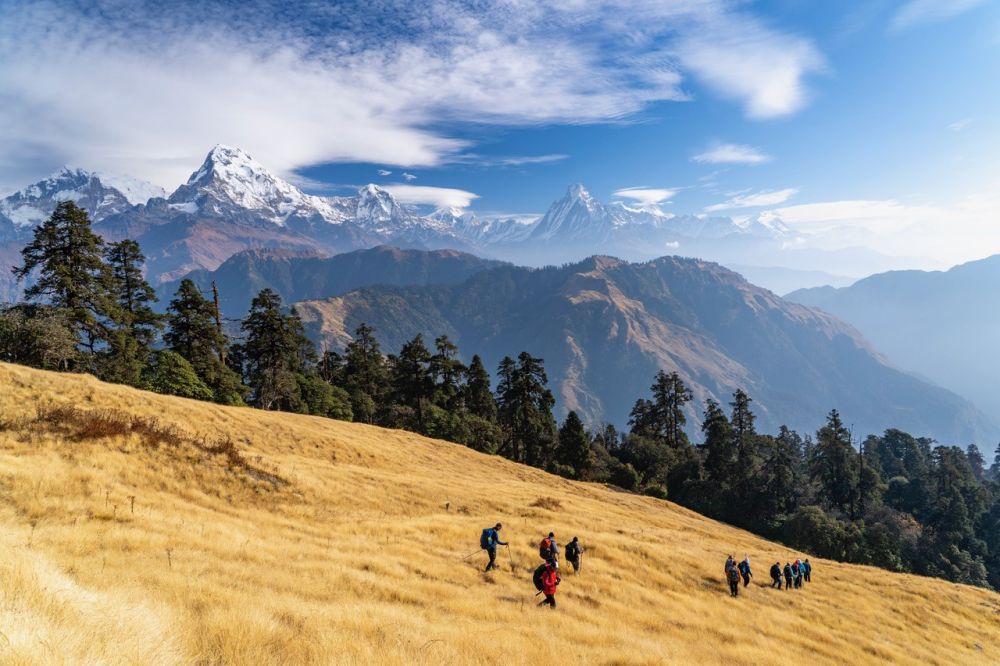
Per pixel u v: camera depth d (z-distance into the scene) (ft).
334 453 122.83
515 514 99.81
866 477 253.24
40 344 118.01
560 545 80.94
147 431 74.64
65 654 16.14
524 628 40.86
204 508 58.54
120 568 31.68
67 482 49.93
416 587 47.19
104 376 134.10
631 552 84.69
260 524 59.16
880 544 202.08
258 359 191.83
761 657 50.75
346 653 24.63
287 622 28.58
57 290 126.00
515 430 262.06
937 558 213.87
